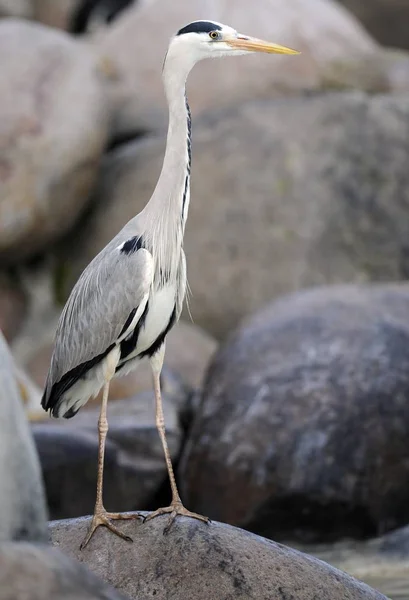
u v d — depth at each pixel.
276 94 20.27
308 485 12.14
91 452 12.40
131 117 20.30
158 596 7.31
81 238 18.67
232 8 21.16
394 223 17.94
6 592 4.54
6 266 18.33
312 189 17.81
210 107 20.12
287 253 17.58
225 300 17.67
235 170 18.06
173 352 16.50
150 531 7.75
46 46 18.33
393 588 10.22
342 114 18.42
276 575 7.42
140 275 8.45
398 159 18.33
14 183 17.23
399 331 13.12
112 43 21.31
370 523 12.28
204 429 12.82
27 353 17.77
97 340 8.59
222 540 7.63
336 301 13.71
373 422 12.44
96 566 7.56
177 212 8.61
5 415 5.21
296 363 12.90
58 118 17.67
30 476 5.30
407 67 20.56
